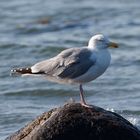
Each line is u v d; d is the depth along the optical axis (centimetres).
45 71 1235
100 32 2842
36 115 1666
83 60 1227
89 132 1188
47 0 3606
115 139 1188
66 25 2992
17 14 3238
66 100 1856
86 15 3219
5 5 3453
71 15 3225
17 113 1680
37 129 1205
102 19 3127
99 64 1235
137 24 2973
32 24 3011
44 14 3241
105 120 1198
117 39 2688
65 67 1227
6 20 3112
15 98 1875
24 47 2497
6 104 1795
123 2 3509
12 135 1286
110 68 2188
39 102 1830
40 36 2773
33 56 2406
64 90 1930
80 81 1240
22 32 2862
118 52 2428
